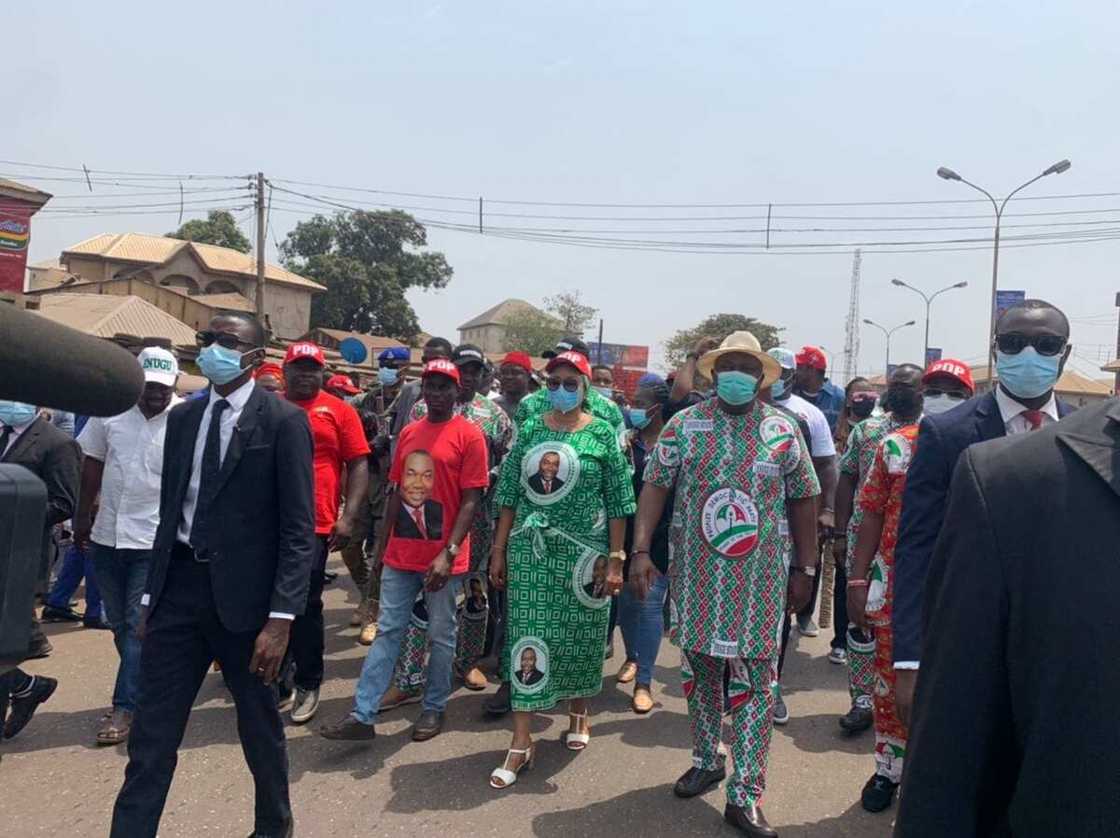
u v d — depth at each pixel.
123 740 4.31
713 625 3.56
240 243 48.31
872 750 4.51
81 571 6.65
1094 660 1.16
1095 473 1.24
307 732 4.50
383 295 45.38
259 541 3.02
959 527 1.34
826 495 5.38
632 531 5.24
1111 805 1.14
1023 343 2.63
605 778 4.05
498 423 5.67
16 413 4.62
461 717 4.80
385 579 4.37
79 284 27.70
